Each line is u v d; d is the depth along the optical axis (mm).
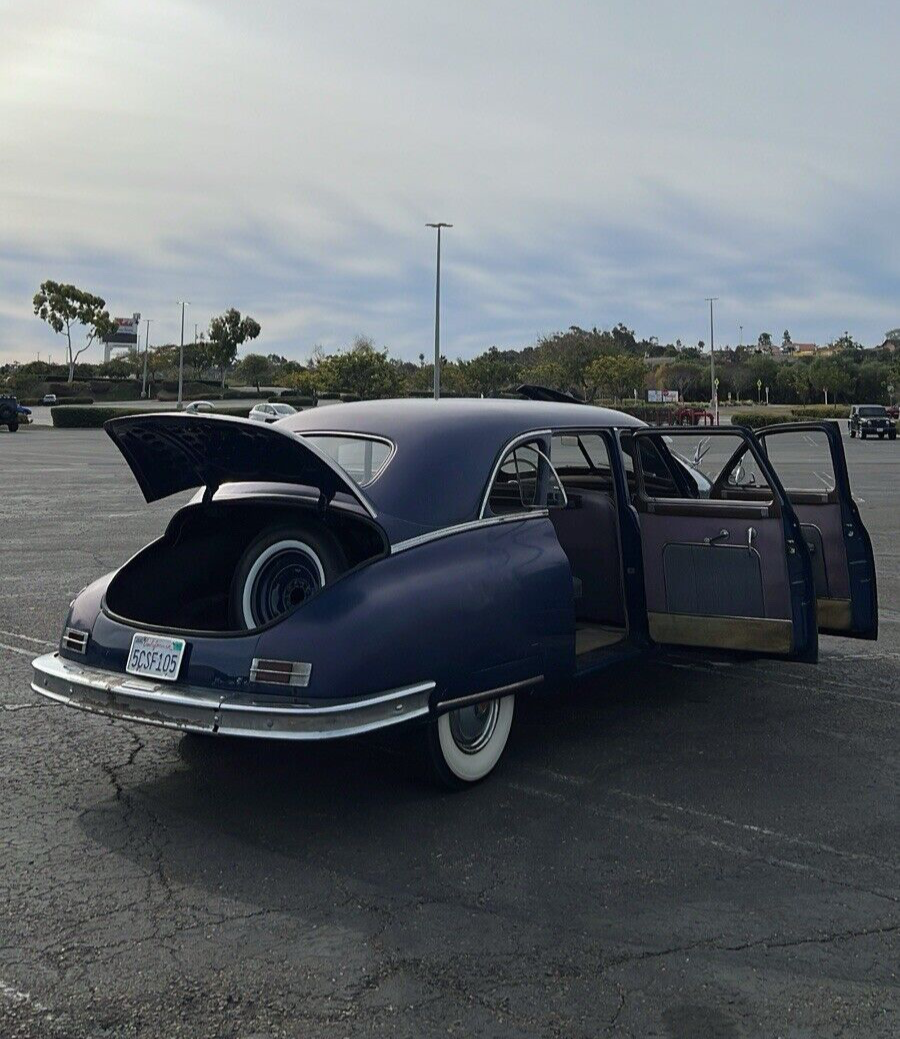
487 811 4406
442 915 3480
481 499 4680
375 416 5043
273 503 4641
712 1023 2877
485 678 4414
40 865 3838
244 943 3281
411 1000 2969
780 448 31641
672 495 6574
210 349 121750
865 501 18812
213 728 3965
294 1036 2793
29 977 3074
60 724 5570
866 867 3914
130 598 4723
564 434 5328
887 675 6793
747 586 5285
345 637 3947
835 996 3021
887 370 111125
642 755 5160
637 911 3531
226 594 5066
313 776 4805
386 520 4340
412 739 4410
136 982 3051
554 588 4820
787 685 6520
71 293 118562
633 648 5582
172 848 4000
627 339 156375
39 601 8945
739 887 3729
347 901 3572
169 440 4652
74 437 49688
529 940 3322
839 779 4859
